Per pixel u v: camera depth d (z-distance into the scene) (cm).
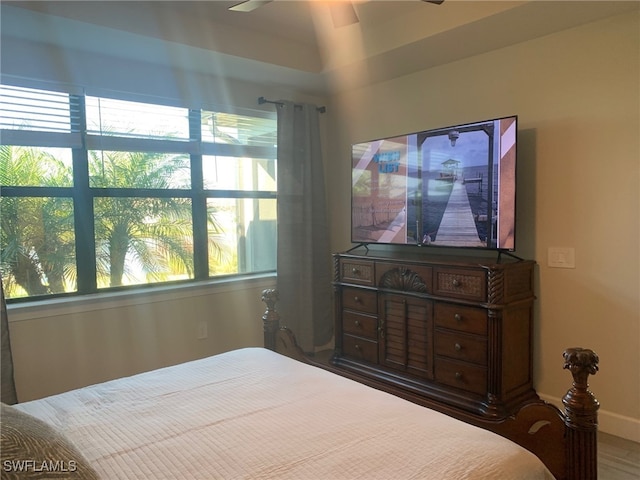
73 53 297
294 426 140
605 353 272
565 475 146
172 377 186
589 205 275
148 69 329
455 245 309
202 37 298
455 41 295
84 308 303
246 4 196
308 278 407
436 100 348
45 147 293
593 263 275
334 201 434
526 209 302
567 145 282
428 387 303
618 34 259
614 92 263
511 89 305
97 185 316
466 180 301
